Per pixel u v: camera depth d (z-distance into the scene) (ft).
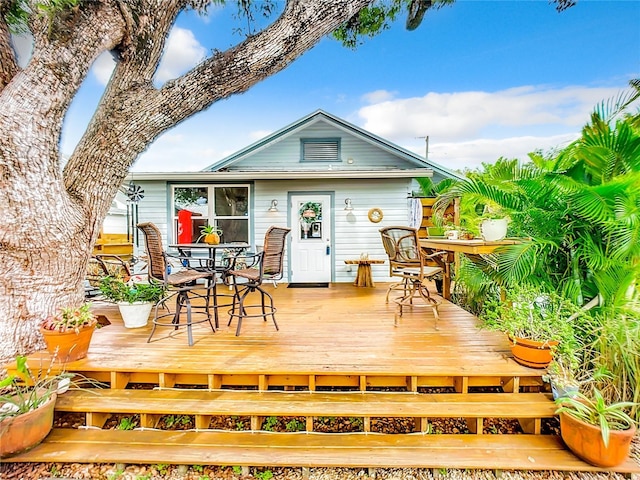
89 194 9.09
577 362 7.52
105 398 7.43
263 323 12.02
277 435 6.95
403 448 6.55
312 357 8.53
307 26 9.32
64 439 6.70
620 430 5.87
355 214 22.26
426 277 12.23
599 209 8.48
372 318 12.74
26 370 6.77
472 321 12.21
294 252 22.39
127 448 6.51
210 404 7.23
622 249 8.41
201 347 9.33
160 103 9.14
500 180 11.78
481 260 11.96
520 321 7.95
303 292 18.86
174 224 22.11
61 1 7.30
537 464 6.12
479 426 6.98
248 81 9.59
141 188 21.85
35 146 7.77
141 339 10.07
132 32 8.70
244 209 22.50
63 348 8.04
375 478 6.24
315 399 7.46
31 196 7.84
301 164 26.81
